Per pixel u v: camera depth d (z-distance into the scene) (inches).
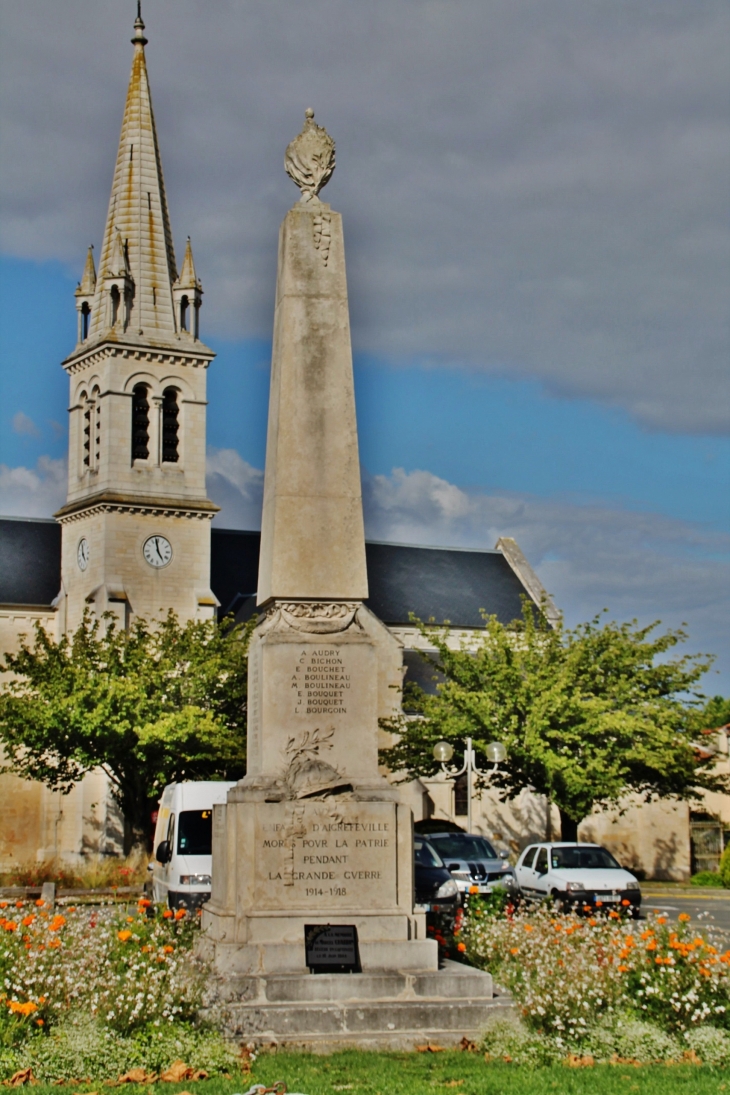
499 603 3127.5
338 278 719.1
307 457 701.3
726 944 682.2
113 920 644.1
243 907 636.1
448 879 1115.9
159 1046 522.3
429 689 2839.6
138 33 2824.8
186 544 2691.9
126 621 2603.3
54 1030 520.1
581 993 579.5
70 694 1958.7
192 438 2723.9
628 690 1942.7
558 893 1320.1
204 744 1926.7
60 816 2605.8
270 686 671.1
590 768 1886.1
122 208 2768.2
